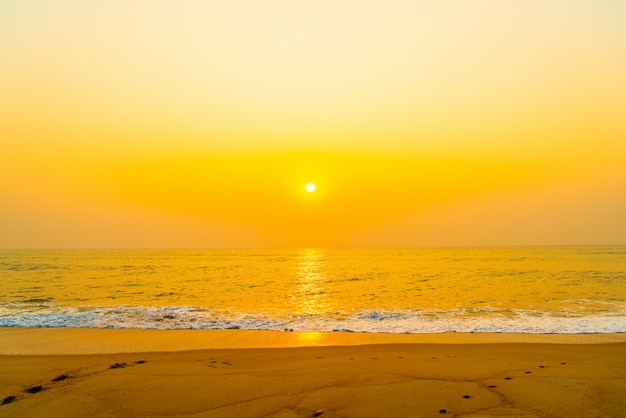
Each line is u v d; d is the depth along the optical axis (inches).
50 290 1284.4
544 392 326.6
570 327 677.3
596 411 286.4
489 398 314.3
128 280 1647.4
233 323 730.8
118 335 634.2
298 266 2736.2
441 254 5054.1
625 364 425.1
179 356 486.0
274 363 441.7
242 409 295.9
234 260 3784.5
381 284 1454.2
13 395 332.2
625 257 3590.1
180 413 290.0
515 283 1423.5
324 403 306.3
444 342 574.9
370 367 415.2
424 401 308.7
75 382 368.2
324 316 800.3
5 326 709.9
